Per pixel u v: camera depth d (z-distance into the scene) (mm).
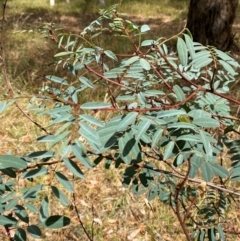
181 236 3084
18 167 1206
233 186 3115
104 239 3111
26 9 12922
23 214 1300
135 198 3379
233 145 1641
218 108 1452
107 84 1595
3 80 5383
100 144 1144
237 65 1418
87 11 13289
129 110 1256
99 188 3580
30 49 7301
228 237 2754
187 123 1175
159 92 1474
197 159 1381
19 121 4543
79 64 1577
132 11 13125
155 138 1146
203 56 1268
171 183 1717
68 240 3076
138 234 3145
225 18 7676
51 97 1396
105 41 7512
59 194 1236
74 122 1204
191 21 7855
